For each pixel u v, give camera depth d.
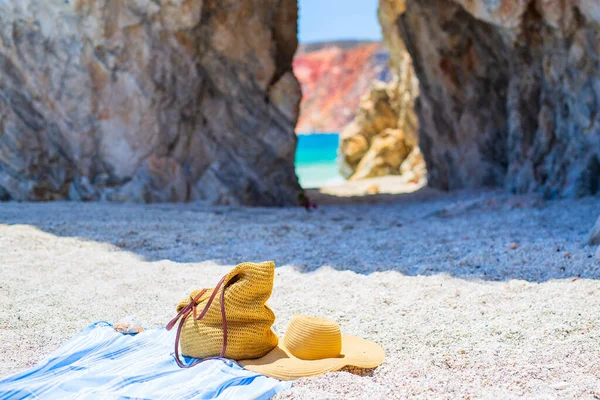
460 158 14.37
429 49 13.92
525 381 3.15
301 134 113.69
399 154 22.86
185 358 3.38
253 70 11.81
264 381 3.04
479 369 3.34
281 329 4.06
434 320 4.17
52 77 10.70
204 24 11.06
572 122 10.10
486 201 9.91
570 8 9.27
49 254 6.14
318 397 2.88
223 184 11.20
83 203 10.16
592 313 4.10
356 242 7.24
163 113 11.02
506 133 13.01
